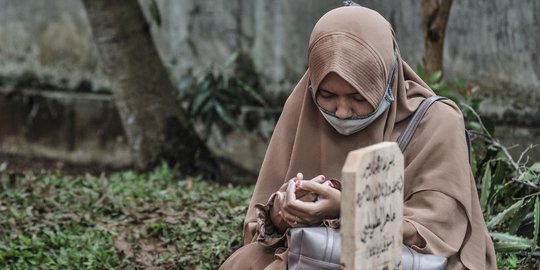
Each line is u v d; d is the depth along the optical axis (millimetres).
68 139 11281
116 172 10688
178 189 8328
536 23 8633
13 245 6695
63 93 11344
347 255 3336
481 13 8883
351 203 3303
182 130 9828
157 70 9812
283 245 4230
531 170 6008
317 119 4352
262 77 10289
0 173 8781
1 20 11594
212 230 6789
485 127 6984
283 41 10156
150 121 9766
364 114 4109
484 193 5926
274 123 10180
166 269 6328
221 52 10469
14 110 11516
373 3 9469
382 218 3449
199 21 10539
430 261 3939
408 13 9297
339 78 4016
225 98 10039
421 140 4234
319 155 4348
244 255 4305
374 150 3359
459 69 9008
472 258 4219
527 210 5672
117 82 9766
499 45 8820
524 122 8695
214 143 10398
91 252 6598
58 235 6949
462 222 4180
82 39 11250
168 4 10656
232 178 10117
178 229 6922
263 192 4453
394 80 4211
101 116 11117
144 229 7109
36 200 7781
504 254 5977
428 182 4145
